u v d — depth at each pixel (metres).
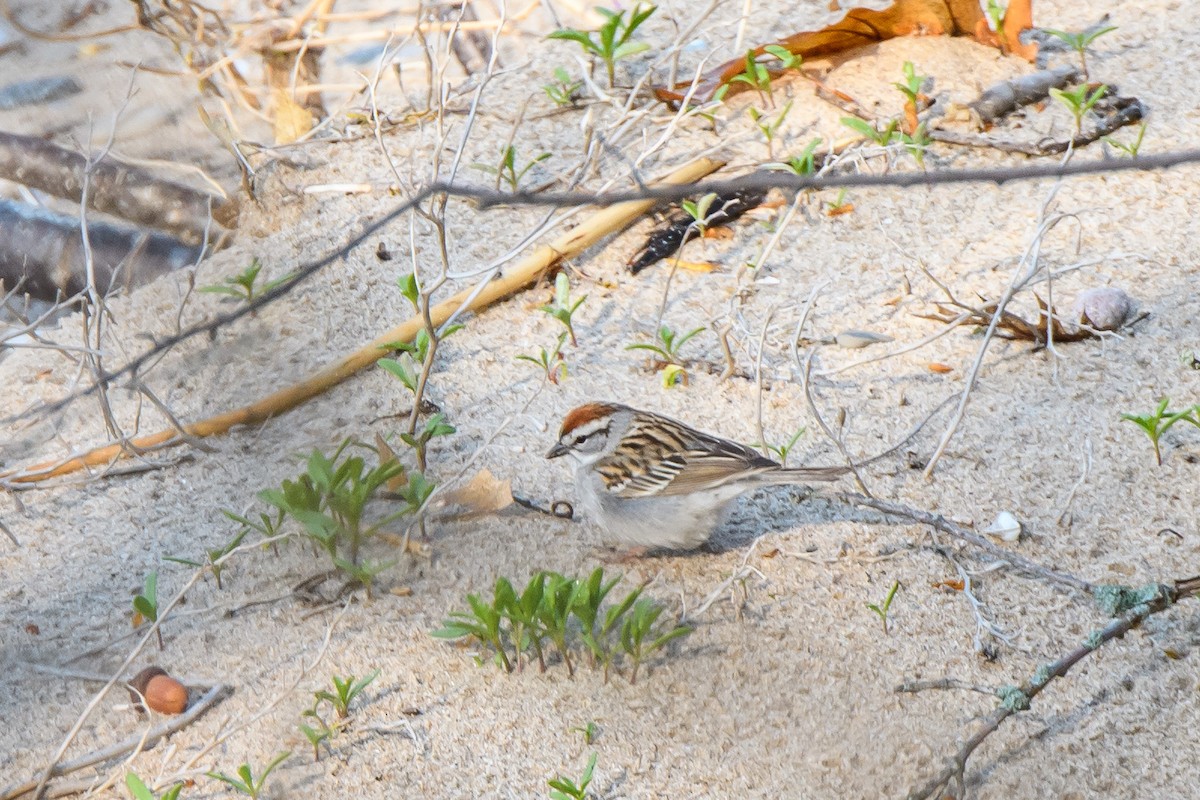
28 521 9.69
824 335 10.63
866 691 7.81
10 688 8.22
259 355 11.01
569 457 9.05
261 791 7.37
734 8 14.69
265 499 8.76
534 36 15.80
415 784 7.39
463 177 12.38
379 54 16.70
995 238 11.29
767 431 9.83
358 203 12.46
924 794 6.99
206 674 8.23
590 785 7.32
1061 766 7.30
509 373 10.64
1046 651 8.02
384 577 8.88
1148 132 11.95
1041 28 13.23
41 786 7.48
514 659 8.17
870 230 11.56
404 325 10.90
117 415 10.68
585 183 12.02
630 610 8.43
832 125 12.38
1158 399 9.72
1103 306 10.32
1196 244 10.94
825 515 9.21
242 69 16.34
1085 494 9.10
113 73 16.03
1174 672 7.80
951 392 10.05
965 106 12.21
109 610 8.82
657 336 10.70
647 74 12.47
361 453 9.98
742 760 7.44
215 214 13.12
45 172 13.66
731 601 8.50
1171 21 13.50
